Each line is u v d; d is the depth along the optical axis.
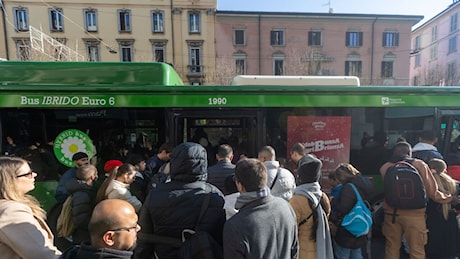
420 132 4.03
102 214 1.33
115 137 3.79
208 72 25.72
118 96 3.70
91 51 24.72
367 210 2.58
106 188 2.96
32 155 3.66
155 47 25.33
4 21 23.39
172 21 25.12
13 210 1.63
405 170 2.87
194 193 1.78
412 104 3.96
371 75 27.11
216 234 1.77
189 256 1.61
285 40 26.33
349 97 3.93
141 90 3.73
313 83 4.27
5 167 1.75
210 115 3.83
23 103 3.56
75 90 3.64
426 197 2.92
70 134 3.72
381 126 4.03
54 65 3.98
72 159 3.70
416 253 2.82
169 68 4.24
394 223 2.91
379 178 4.04
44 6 23.77
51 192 3.68
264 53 26.23
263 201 1.67
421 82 28.78
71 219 2.96
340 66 26.83
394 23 26.80
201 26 25.39
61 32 24.17
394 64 27.23
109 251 1.29
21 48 23.44
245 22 25.88
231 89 3.83
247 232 1.54
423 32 37.31
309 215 2.30
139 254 1.80
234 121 3.91
